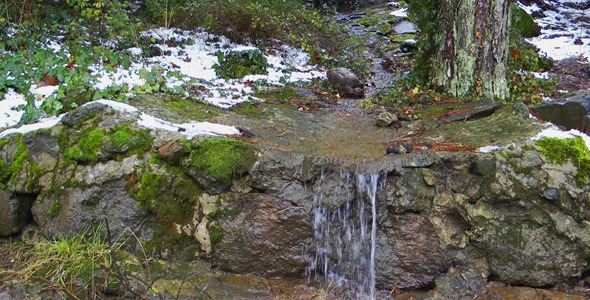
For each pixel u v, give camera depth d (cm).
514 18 662
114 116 400
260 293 368
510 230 374
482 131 443
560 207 366
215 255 385
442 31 609
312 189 383
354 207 388
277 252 382
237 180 386
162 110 450
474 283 371
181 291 356
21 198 391
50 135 399
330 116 528
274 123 483
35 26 597
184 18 741
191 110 477
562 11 1130
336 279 388
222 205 384
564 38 935
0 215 386
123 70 549
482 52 582
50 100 449
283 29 798
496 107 489
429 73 640
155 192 379
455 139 434
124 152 382
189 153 382
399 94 599
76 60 508
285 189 381
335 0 1389
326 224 385
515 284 376
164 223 382
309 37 805
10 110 449
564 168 371
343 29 950
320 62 749
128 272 357
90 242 375
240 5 752
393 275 383
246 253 382
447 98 583
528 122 434
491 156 379
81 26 630
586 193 364
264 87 594
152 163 381
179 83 546
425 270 382
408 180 383
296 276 386
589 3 1171
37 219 393
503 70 594
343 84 623
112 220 376
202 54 671
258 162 381
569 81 696
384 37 1024
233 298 361
